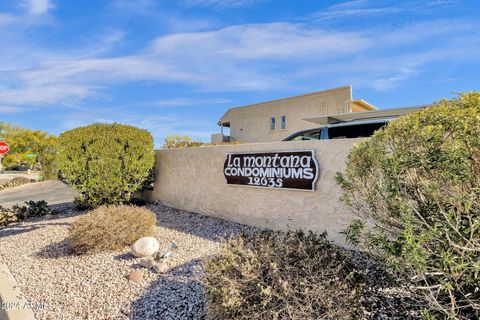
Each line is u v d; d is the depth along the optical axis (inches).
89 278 151.8
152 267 159.0
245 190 238.8
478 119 77.1
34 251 195.9
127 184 303.3
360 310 91.8
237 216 244.7
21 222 287.1
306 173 194.1
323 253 108.5
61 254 187.8
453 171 78.0
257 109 836.0
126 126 315.0
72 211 323.0
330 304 85.4
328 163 184.9
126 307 124.6
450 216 75.0
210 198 271.9
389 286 115.3
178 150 312.2
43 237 226.5
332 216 180.4
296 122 739.4
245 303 91.8
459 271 77.6
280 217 210.8
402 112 260.7
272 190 217.3
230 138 899.4
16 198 450.6
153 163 329.7
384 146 100.2
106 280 148.6
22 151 953.5
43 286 145.3
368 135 227.5
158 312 119.0
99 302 129.3
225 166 254.7
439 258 78.2
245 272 97.6
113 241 189.2
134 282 144.9
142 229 201.5
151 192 354.3
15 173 1095.0
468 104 87.2
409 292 103.0
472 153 77.6
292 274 97.8
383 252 96.8
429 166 83.4
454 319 76.8
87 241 184.1
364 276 110.5
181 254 177.5
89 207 329.7
